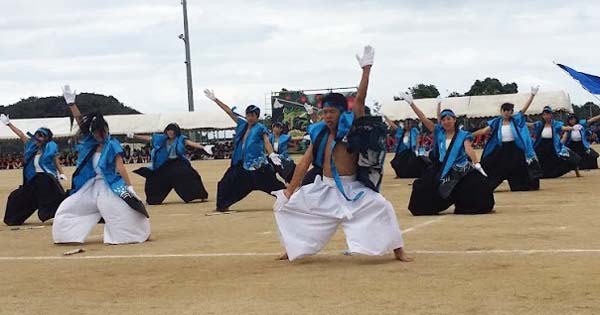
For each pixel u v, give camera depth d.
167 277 8.09
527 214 12.66
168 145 18.30
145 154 53.94
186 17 58.50
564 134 24.84
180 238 11.34
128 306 6.79
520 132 17.38
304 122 53.78
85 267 8.91
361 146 8.27
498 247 9.13
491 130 17.52
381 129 8.34
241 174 15.37
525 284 6.98
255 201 17.81
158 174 18.22
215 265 8.70
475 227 11.17
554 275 7.31
